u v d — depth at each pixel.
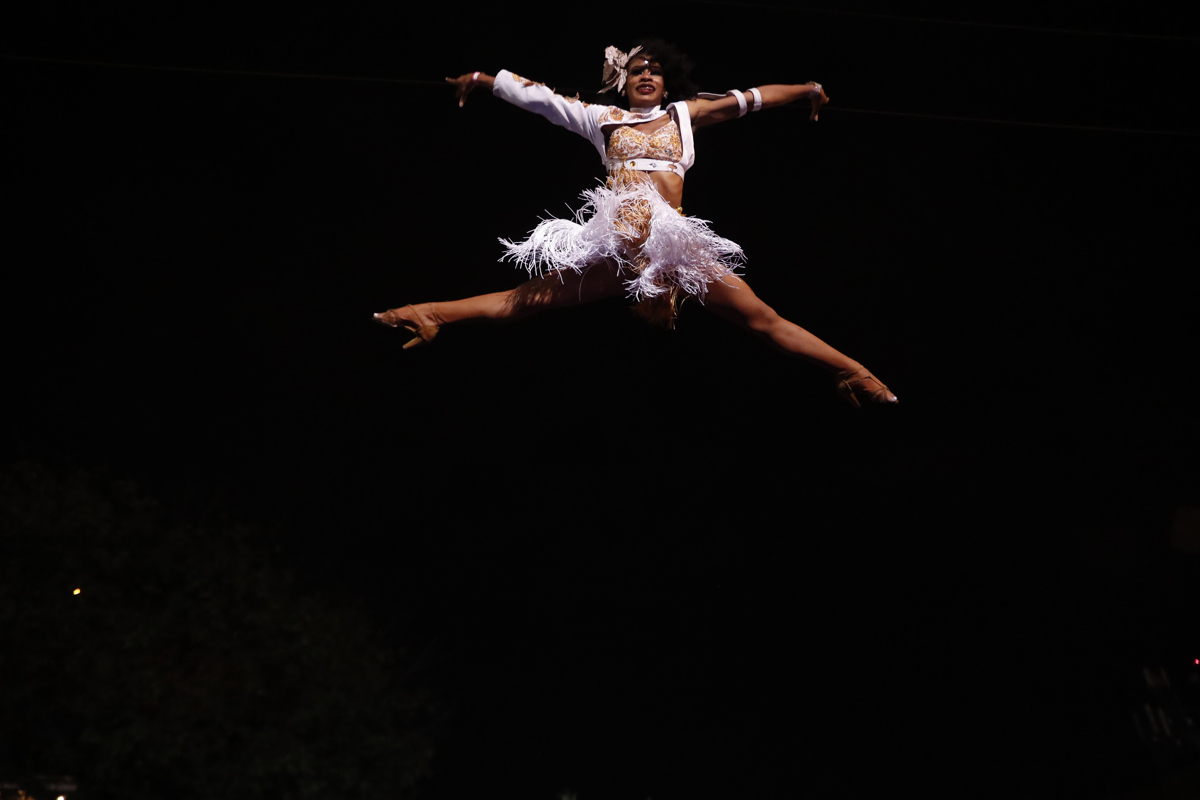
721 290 3.95
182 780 10.27
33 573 10.45
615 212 3.83
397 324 3.93
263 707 10.60
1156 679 7.83
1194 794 7.33
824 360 3.97
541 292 3.99
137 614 10.30
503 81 4.06
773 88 4.19
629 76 4.14
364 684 11.38
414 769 11.49
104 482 11.41
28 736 10.07
